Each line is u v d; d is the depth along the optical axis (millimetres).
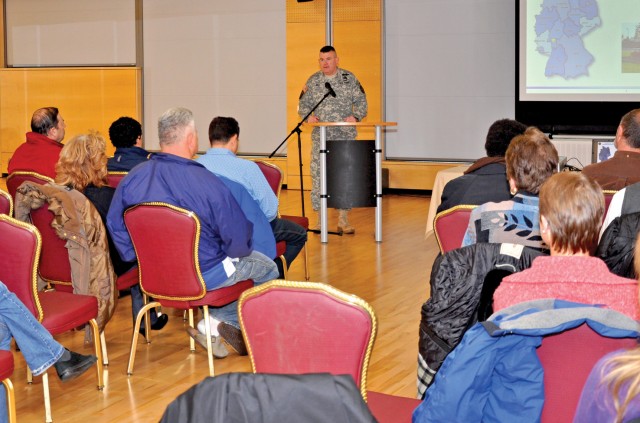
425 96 10492
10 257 3307
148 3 11789
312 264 6352
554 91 9227
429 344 2434
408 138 10633
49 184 4008
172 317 4984
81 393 3732
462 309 2389
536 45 9203
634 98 9016
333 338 2252
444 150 10500
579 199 2059
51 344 3066
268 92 11367
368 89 10602
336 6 10633
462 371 1763
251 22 11344
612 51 9016
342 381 1349
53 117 5672
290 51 10938
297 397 1330
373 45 10508
